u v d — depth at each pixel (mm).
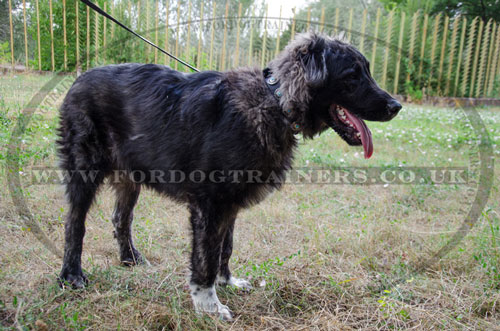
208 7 11867
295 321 2742
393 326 2703
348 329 2627
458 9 18344
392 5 18797
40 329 2355
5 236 3555
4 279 2885
